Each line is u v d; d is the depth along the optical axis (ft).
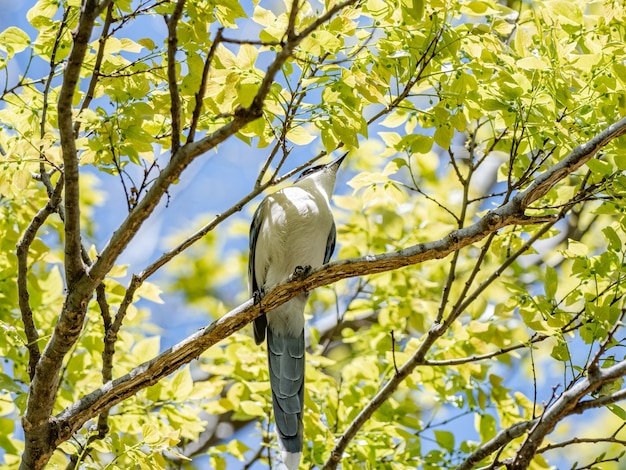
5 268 30.32
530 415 30.50
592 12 30.91
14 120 25.16
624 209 24.67
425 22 24.30
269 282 31.27
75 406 22.43
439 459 30.04
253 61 22.36
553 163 28.19
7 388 24.41
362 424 28.07
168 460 32.78
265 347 35.01
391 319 35.94
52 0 23.97
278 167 23.00
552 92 23.04
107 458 29.58
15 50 24.52
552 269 25.34
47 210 23.71
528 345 25.66
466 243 21.89
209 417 43.16
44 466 22.41
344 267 22.20
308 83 22.12
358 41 25.38
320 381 32.81
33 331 23.95
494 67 24.32
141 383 22.70
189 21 23.27
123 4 21.66
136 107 23.12
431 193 41.78
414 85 25.79
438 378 31.27
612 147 23.99
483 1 24.52
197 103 18.93
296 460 28.14
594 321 23.95
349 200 36.58
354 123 22.72
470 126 34.47
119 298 29.09
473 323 30.71
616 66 23.00
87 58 24.91
